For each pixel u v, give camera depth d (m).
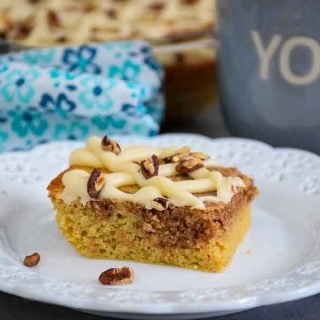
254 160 0.53
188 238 0.44
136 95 0.56
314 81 0.52
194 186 0.45
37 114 0.57
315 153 0.55
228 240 0.44
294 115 0.54
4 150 0.57
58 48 0.60
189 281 0.43
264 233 0.47
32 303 0.43
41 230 0.48
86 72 0.60
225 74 0.56
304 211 0.49
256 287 0.40
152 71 0.60
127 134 0.57
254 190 0.48
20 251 0.46
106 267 0.45
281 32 0.52
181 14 0.61
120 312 0.39
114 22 0.61
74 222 0.46
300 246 0.46
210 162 0.48
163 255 0.45
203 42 0.61
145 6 0.61
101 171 0.46
